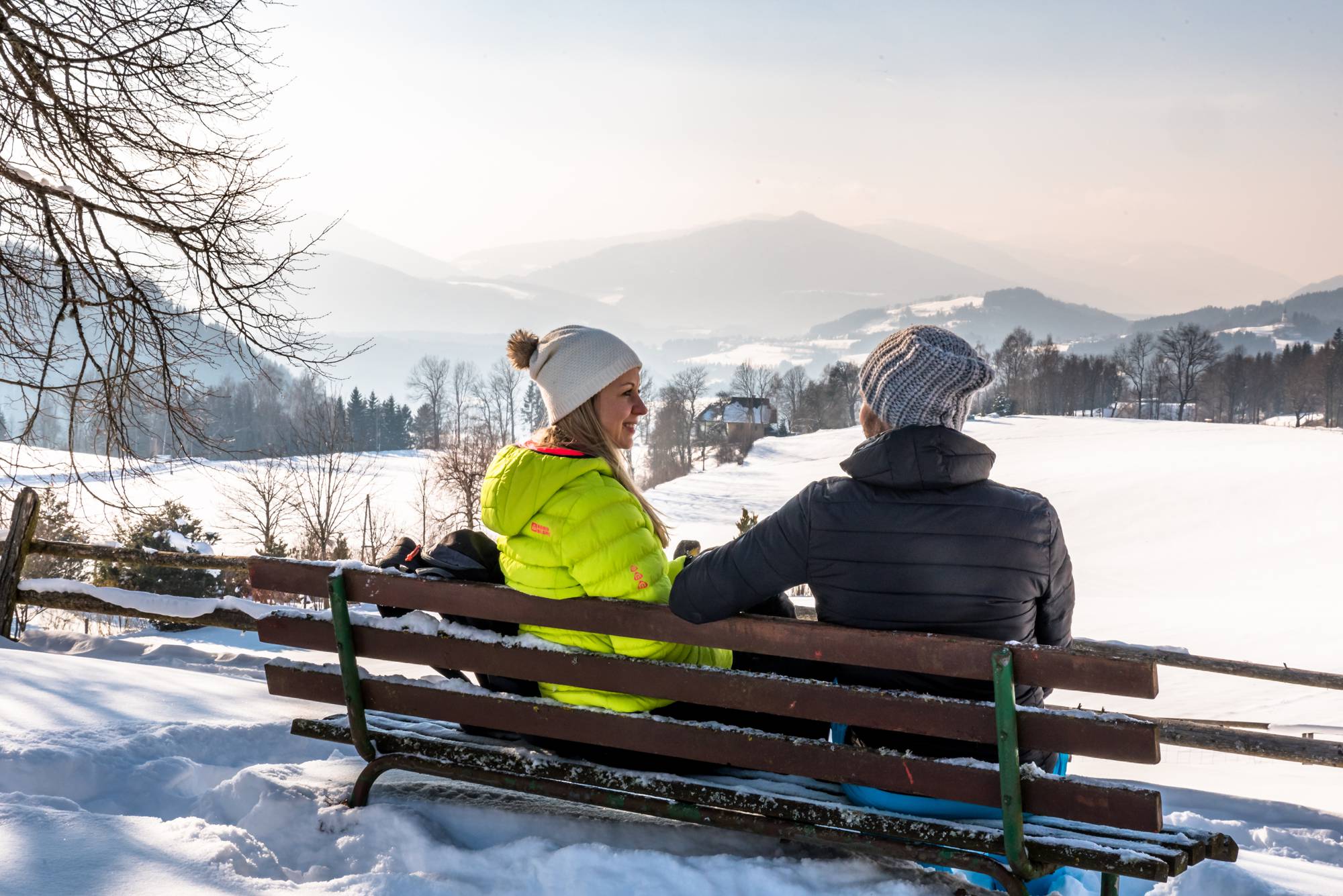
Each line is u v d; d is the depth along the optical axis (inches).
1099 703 626.8
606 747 119.2
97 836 106.2
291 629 129.0
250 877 103.0
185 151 404.8
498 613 116.8
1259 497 2105.1
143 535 847.1
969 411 107.3
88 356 418.3
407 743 123.5
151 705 170.2
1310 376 6368.1
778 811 105.3
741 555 105.6
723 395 5546.3
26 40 372.8
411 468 3139.8
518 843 110.7
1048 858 95.3
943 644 96.0
